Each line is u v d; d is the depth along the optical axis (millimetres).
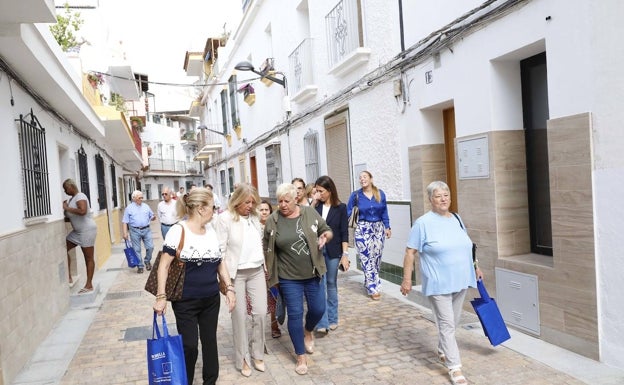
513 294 4781
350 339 5090
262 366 4422
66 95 6711
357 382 4035
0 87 4840
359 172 8492
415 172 6633
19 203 5152
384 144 7531
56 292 6398
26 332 4918
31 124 5758
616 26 3604
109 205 15148
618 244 3693
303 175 11758
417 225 4012
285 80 12547
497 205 4953
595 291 3883
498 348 4434
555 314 4305
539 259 4734
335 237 5410
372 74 7645
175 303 3758
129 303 7441
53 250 6410
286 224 4406
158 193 44719
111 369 4645
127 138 14586
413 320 5590
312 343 4785
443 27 5633
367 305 6340
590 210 3873
